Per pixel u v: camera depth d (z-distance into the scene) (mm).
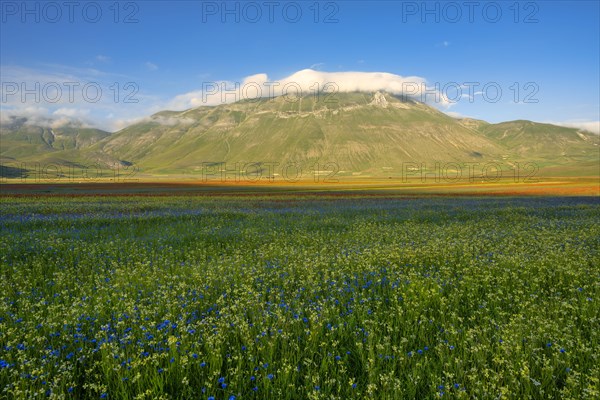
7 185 113000
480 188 106062
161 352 5770
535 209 35062
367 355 5797
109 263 12672
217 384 5000
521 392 4867
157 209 38188
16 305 8227
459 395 4527
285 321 6797
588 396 4547
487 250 14023
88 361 5707
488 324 6746
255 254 13891
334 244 16047
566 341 5816
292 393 4848
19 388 4812
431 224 24219
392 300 8148
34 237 17375
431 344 6180
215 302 8352
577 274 9602
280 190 98875
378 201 53625
